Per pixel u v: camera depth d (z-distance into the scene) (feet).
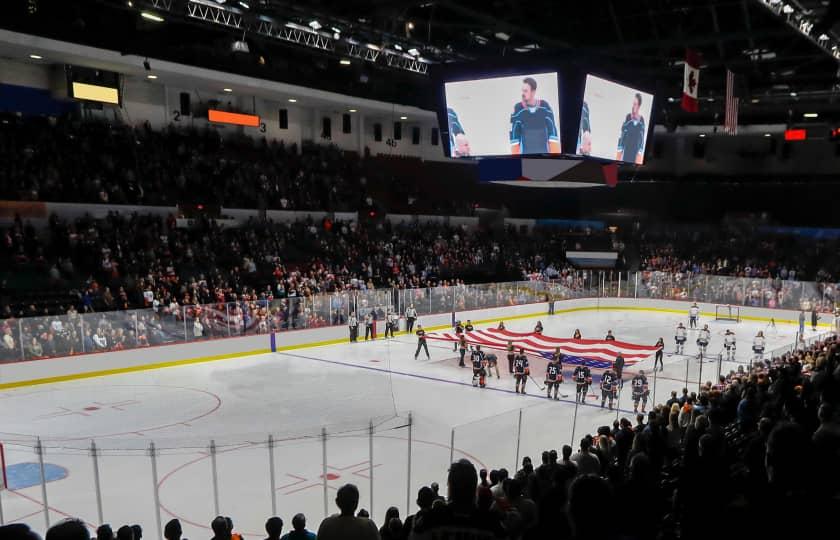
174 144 125.49
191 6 82.02
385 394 76.48
